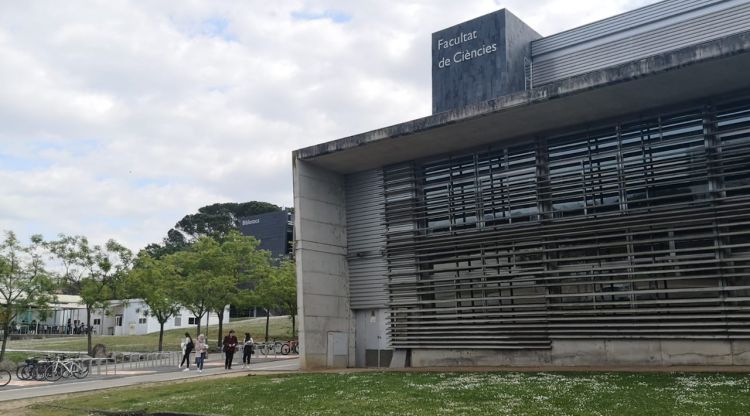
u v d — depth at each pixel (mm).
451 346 21750
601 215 19125
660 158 18562
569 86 17906
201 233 99438
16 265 28281
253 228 86562
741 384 12703
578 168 20203
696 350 17125
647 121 19156
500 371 18203
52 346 42656
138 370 25938
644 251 18391
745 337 16250
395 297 23734
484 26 27531
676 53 16266
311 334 23578
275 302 40375
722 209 17125
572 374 16188
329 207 25328
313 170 24953
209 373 23203
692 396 11586
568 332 19266
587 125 20250
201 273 38906
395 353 23250
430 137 21688
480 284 21312
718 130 17891
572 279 19547
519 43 27266
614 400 11625
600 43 24562
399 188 24500
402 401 13023
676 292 17531
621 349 18391
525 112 19344
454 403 12430
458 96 27891
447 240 22438
